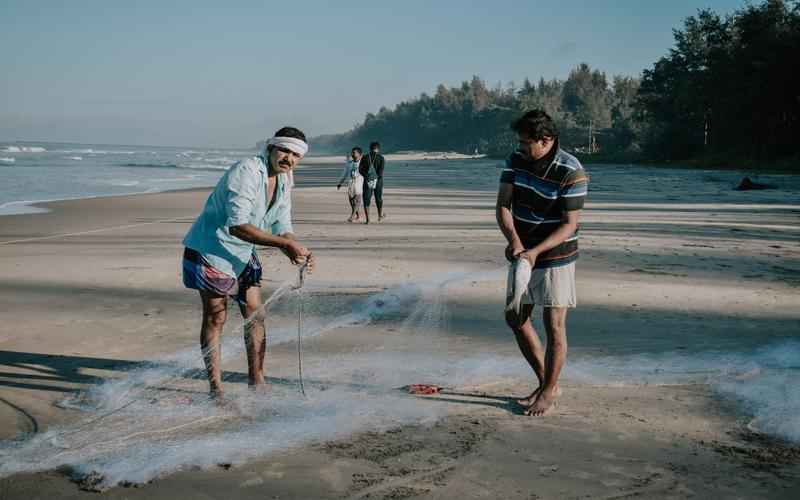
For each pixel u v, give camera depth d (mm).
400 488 2998
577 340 5340
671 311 6297
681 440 3514
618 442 3492
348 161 14523
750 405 3984
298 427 3652
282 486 3014
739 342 5270
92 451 3357
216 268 3883
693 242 11016
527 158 3865
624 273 8180
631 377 4484
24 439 3502
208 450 3355
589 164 76500
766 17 60281
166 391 4207
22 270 8477
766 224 13969
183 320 5957
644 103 82688
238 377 4477
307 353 5008
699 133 72625
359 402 4035
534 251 3752
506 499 2898
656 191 26094
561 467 3205
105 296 6941
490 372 4598
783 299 6828
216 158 110750
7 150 114312
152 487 3002
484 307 6438
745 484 3035
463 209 18203
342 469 3184
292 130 3936
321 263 8883
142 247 10664
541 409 3867
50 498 2898
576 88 184375
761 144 58906
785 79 55500
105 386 4289
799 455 3334
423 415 3840
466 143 195000
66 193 24812
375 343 5266
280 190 4086
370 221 14766
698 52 75938
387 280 7691
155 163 70062
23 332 5547
